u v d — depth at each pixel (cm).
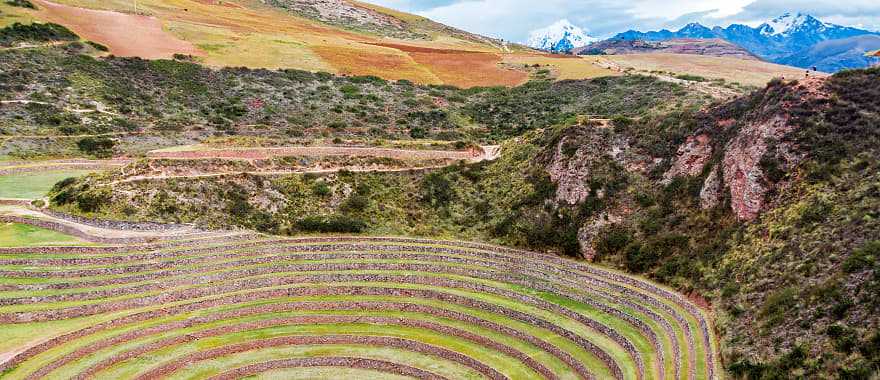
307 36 15912
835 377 3019
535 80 12769
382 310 5366
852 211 4066
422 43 18800
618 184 6278
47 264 5353
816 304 3506
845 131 4816
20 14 12150
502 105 11631
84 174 7725
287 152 7438
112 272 5362
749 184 5012
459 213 6994
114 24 13450
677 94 10025
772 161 4962
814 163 4725
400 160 7731
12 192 6788
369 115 10994
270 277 5603
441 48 16812
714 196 5459
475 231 6694
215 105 10788
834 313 3356
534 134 7919
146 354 4575
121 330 4744
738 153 5384
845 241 3850
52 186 7094
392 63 13975
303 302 5344
